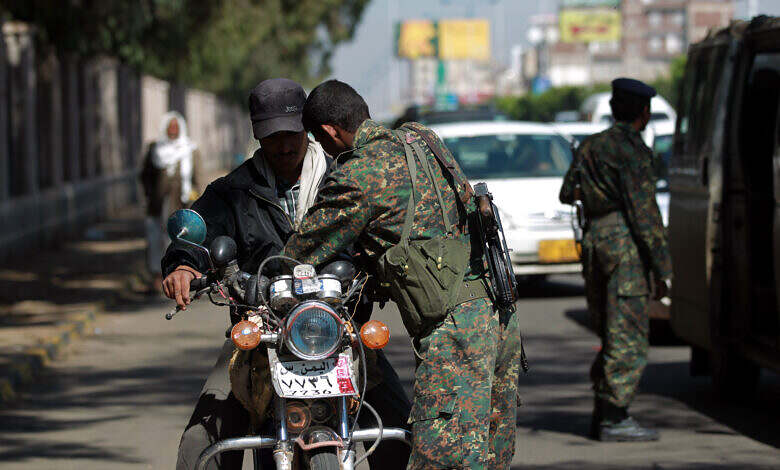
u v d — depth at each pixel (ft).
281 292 38.58
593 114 247.50
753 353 71.20
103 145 269.03
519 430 70.44
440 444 39.73
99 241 204.33
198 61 309.83
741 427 70.08
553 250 121.90
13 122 177.78
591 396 79.92
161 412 76.54
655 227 64.75
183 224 39.58
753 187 72.90
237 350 41.52
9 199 172.96
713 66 77.00
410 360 93.20
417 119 232.73
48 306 121.60
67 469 63.00
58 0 175.63
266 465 42.01
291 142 42.09
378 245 40.32
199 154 135.95
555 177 129.39
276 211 42.73
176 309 40.55
